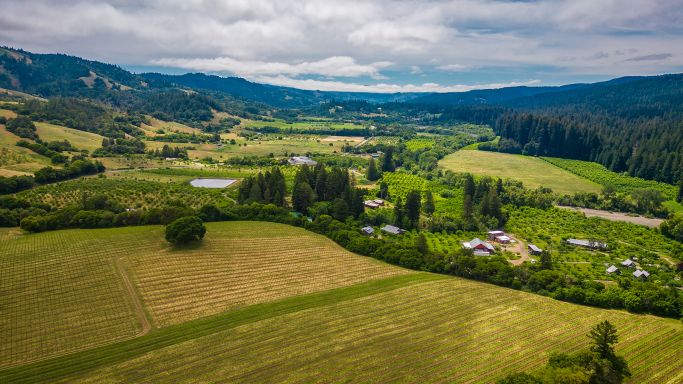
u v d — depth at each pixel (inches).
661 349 3440.0
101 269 4623.5
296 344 3457.2
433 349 3408.0
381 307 4124.0
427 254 5393.7
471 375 3078.2
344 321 3836.1
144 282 4409.5
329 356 3297.2
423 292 4483.3
